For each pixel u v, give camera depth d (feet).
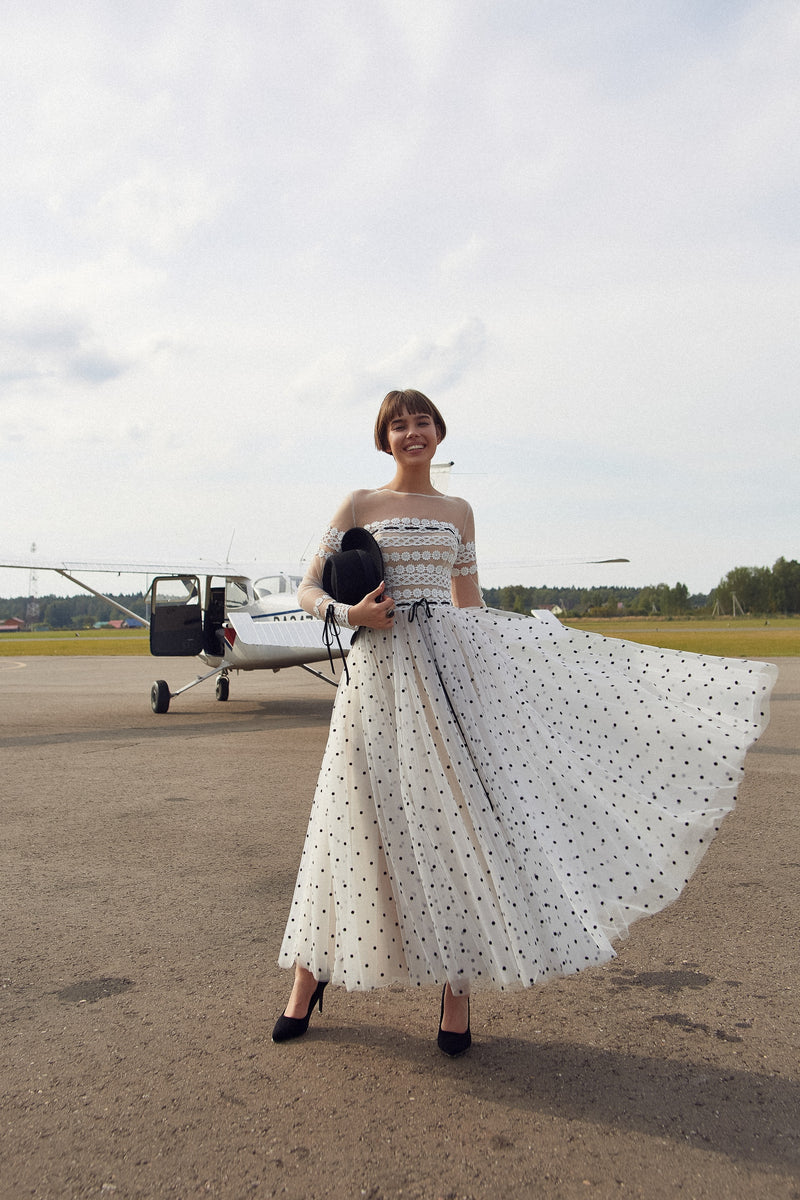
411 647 6.85
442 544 7.17
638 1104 6.03
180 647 37.09
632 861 6.86
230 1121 5.83
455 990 6.55
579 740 7.27
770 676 7.13
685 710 7.30
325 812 6.89
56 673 68.85
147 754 23.88
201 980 8.47
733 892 11.14
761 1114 5.89
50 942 9.56
